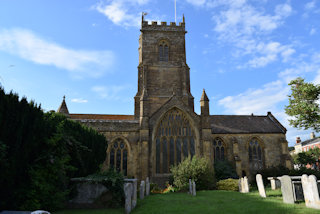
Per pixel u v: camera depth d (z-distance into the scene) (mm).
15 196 12602
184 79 45188
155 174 35812
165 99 44375
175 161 36812
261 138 44125
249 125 46812
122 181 17078
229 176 36906
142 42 47281
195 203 17562
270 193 22203
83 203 16672
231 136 43625
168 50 47500
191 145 37625
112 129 37406
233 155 42156
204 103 38719
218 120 47844
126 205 14258
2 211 11086
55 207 14633
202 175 29125
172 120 38406
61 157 15664
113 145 37312
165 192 28234
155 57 46656
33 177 13320
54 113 22703
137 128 37844
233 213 13352
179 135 37906
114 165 36219
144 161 34969
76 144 18797
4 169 11867
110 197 16812
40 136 14742
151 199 20328
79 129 23266
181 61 46906
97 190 16953
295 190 17453
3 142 12023
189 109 38656
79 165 19844
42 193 13484
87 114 47375
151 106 43750
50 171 14492
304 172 35344
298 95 33188
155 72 45750
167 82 45438
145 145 35531
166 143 37500
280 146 43969
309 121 31672
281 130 45438
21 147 13312
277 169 38094
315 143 76375
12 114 12875
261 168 42875
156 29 47906
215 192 25641
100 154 27141
